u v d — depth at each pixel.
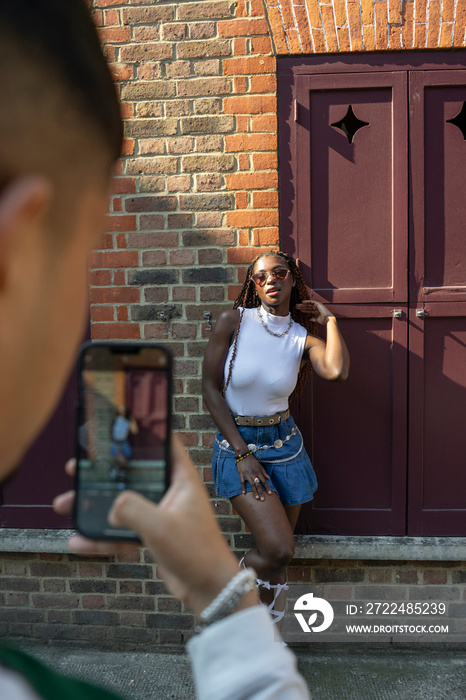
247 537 2.99
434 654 2.97
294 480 2.61
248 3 2.80
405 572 2.98
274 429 2.61
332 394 2.96
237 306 2.79
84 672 2.91
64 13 0.26
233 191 2.90
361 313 2.91
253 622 0.43
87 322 3.02
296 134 2.86
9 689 0.26
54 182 0.25
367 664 2.91
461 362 2.91
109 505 0.48
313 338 2.70
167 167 2.92
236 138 2.88
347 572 3.00
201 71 2.86
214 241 2.92
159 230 2.95
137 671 2.92
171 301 2.96
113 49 2.89
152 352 0.51
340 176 2.88
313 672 2.86
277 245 2.91
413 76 2.79
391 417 2.96
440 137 2.83
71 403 3.09
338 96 2.85
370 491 2.99
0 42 0.24
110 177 0.29
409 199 2.86
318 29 2.77
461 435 2.94
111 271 2.98
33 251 0.24
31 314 0.25
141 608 3.09
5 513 3.17
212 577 0.43
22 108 0.24
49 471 3.14
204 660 0.42
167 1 2.84
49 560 3.14
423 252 2.87
